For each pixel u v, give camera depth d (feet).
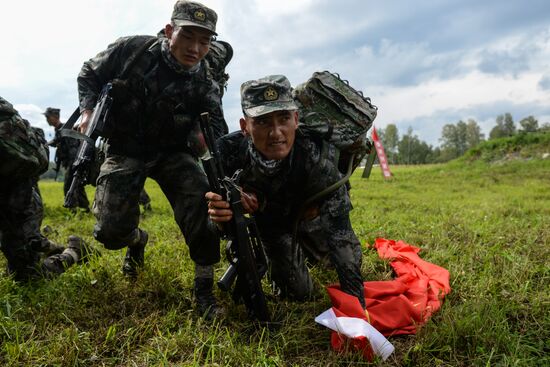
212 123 11.16
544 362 8.14
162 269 12.30
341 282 9.61
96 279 12.09
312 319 10.12
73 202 10.33
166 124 10.61
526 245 14.94
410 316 9.62
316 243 12.47
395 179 59.21
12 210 11.43
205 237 10.36
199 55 10.15
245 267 9.05
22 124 10.48
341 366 8.31
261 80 8.55
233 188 8.91
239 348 8.64
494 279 11.69
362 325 8.44
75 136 10.03
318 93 9.46
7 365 8.31
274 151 8.64
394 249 14.85
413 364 8.43
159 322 9.95
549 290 11.14
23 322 9.72
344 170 10.62
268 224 10.59
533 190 40.42
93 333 9.43
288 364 8.50
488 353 8.44
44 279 11.66
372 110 9.82
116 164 10.87
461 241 15.97
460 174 62.54
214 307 10.31
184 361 8.57
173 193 10.96
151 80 10.28
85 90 10.78
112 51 10.54
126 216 10.94
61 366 8.34
